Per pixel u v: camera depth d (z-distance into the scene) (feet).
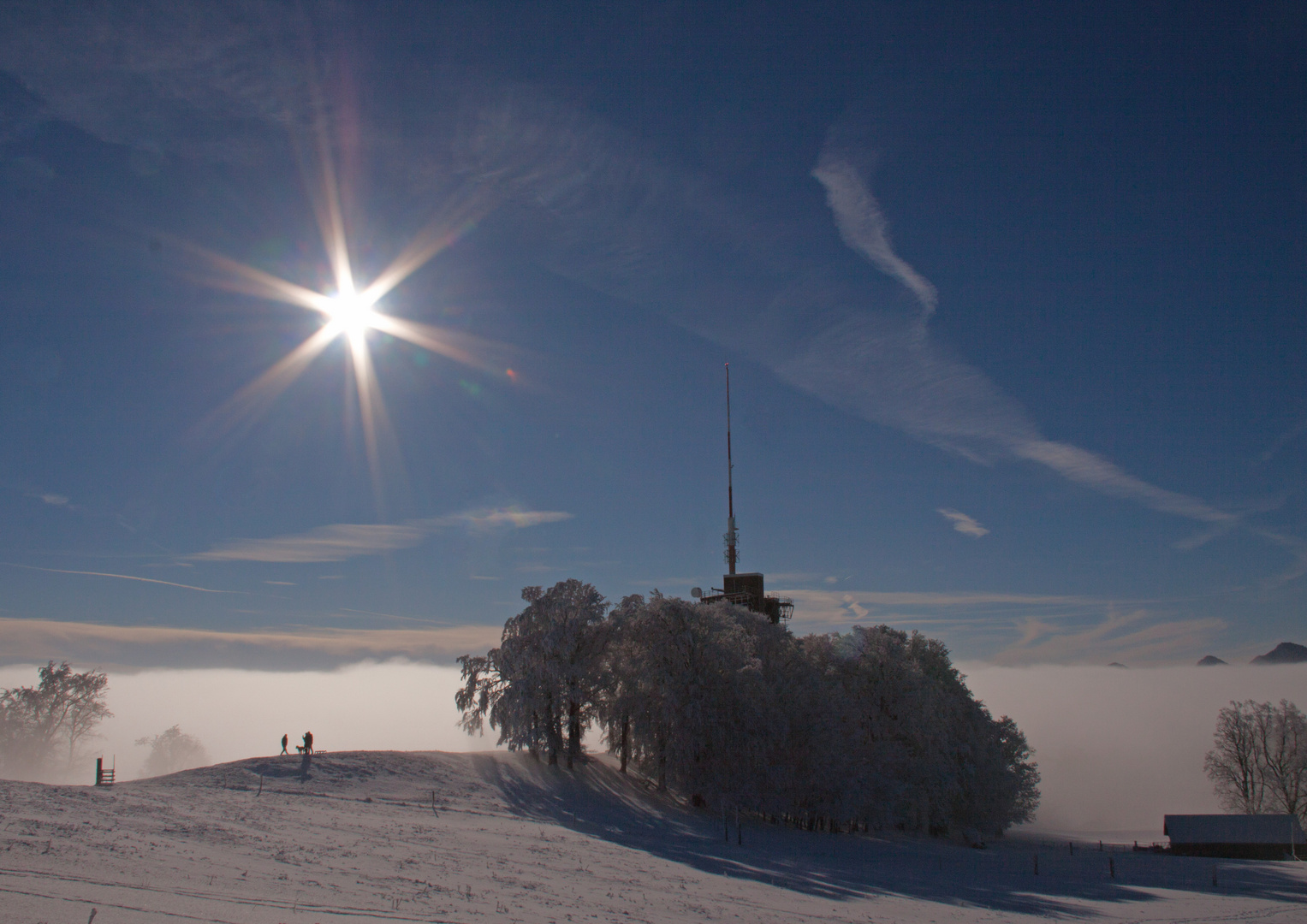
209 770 183.32
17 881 58.75
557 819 172.96
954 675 302.66
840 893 124.88
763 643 247.29
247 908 60.54
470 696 233.35
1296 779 341.41
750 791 206.08
